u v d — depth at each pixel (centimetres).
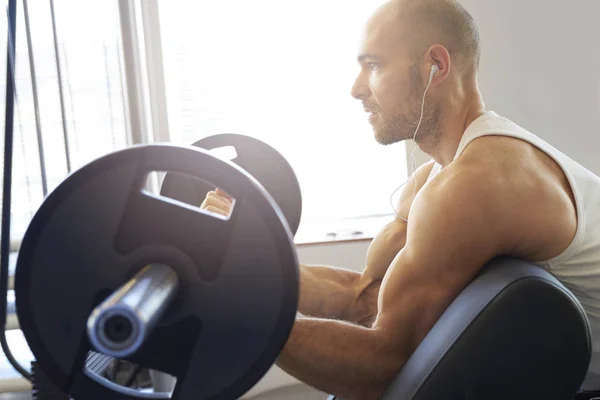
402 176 244
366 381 111
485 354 95
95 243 69
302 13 236
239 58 236
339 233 227
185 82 234
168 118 227
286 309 68
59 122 219
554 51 230
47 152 219
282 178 134
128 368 110
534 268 99
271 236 68
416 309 112
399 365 111
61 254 69
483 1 227
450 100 129
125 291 60
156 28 223
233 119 237
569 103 232
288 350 107
